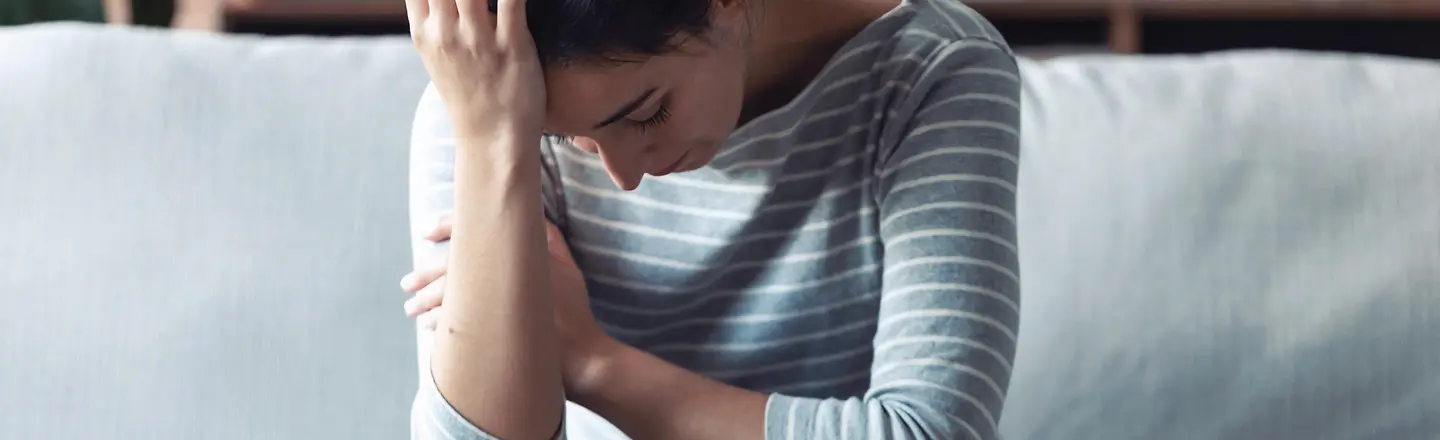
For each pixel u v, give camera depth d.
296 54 1.19
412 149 0.87
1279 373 1.10
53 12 1.73
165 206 1.09
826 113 0.80
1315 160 1.15
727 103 0.69
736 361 0.88
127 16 1.80
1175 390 1.11
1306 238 1.13
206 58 1.16
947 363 0.73
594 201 0.85
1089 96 1.21
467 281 0.72
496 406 0.72
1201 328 1.11
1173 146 1.16
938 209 0.75
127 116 1.11
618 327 0.89
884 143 0.79
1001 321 0.74
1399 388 1.09
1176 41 2.32
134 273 1.07
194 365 1.05
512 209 0.71
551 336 0.73
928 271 0.74
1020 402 1.11
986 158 0.76
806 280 0.84
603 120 0.66
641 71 0.63
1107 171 1.16
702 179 0.83
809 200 0.83
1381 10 2.05
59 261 1.07
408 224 1.12
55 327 1.05
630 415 0.76
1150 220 1.14
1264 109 1.18
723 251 0.84
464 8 0.67
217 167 1.11
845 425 0.73
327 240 1.10
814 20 0.79
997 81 0.78
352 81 1.17
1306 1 2.06
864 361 0.88
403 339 1.09
